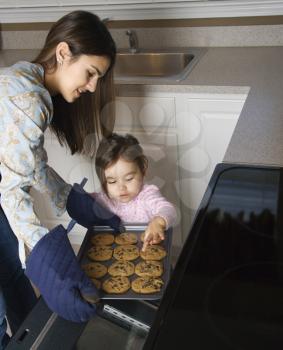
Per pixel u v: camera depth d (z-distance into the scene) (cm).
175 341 58
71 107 137
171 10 209
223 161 104
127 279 90
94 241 104
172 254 98
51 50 121
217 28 210
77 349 74
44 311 83
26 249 107
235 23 207
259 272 70
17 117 106
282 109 137
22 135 106
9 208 109
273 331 59
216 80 173
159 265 93
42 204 186
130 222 110
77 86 123
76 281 87
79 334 76
